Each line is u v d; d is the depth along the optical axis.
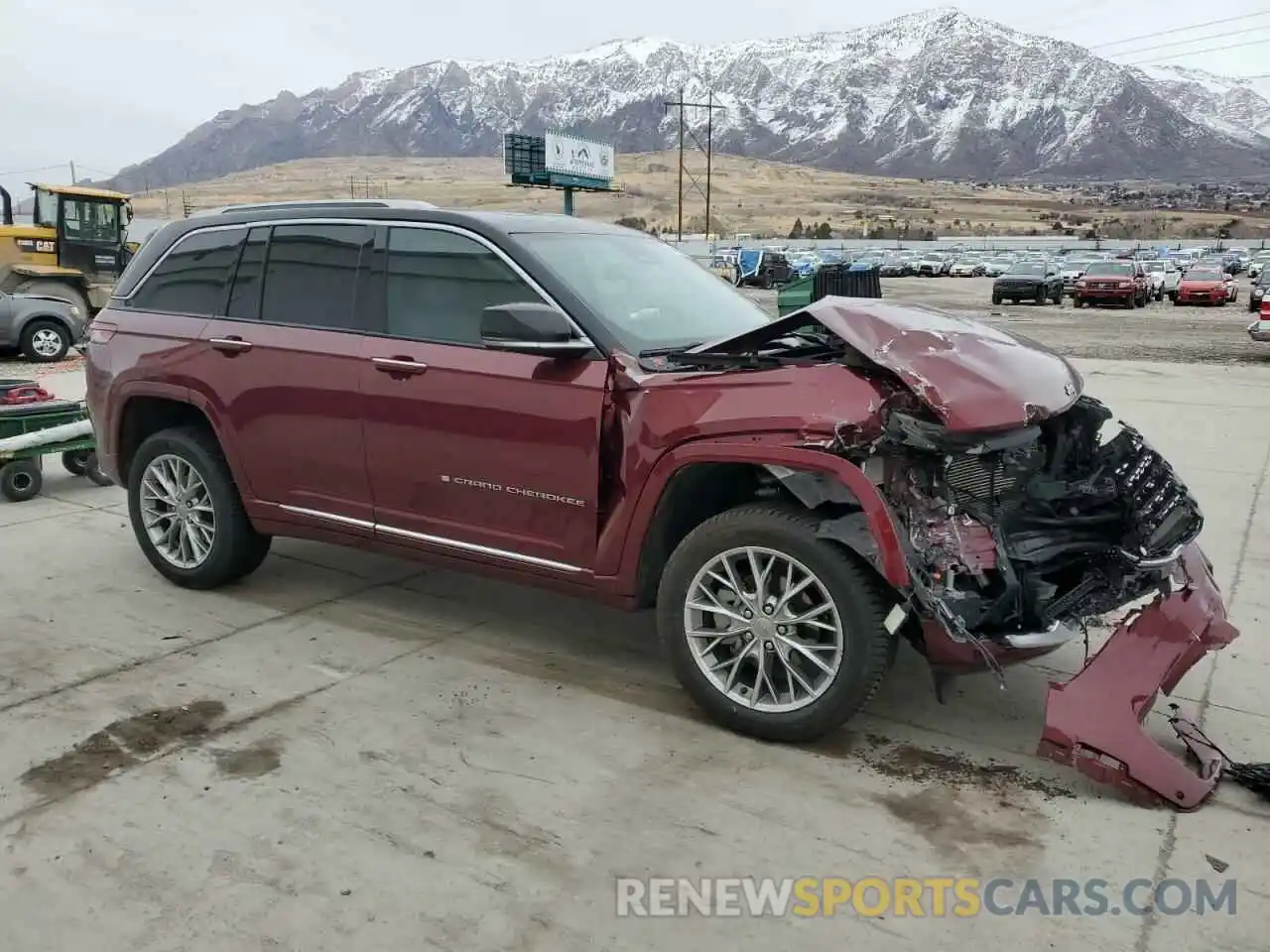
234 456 4.81
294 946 2.61
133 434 5.33
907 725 3.82
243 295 4.80
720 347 3.84
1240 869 2.95
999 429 3.38
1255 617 4.91
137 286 5.26
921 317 3.84
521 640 4.64
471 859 2.98
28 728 3.74
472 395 4.02
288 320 4.62
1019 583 3.52
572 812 3.22
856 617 3.40
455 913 2.74
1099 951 2.62
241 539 5.02
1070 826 3.16
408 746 3.64
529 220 4.44
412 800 3.28
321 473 4.55
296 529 4.75
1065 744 3.33
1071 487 3.77
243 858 2.97
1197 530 3.57
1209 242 120.94
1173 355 17.39
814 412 3.38
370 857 2.98
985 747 3.66
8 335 15.50
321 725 3.79
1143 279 35.09
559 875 2.91
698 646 3.76
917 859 2.99
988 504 3.69
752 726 3.66
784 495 3.72
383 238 4.42
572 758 3.56
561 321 3.72
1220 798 3.32
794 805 3.27
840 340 3.93
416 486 4.28
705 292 4.73
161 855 2.98
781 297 20.23
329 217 4.60
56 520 6.64
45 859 2.96
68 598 5.12
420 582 5.41
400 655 4.44
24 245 18.47
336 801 3.27
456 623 4.84
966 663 3.37
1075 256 79.25
